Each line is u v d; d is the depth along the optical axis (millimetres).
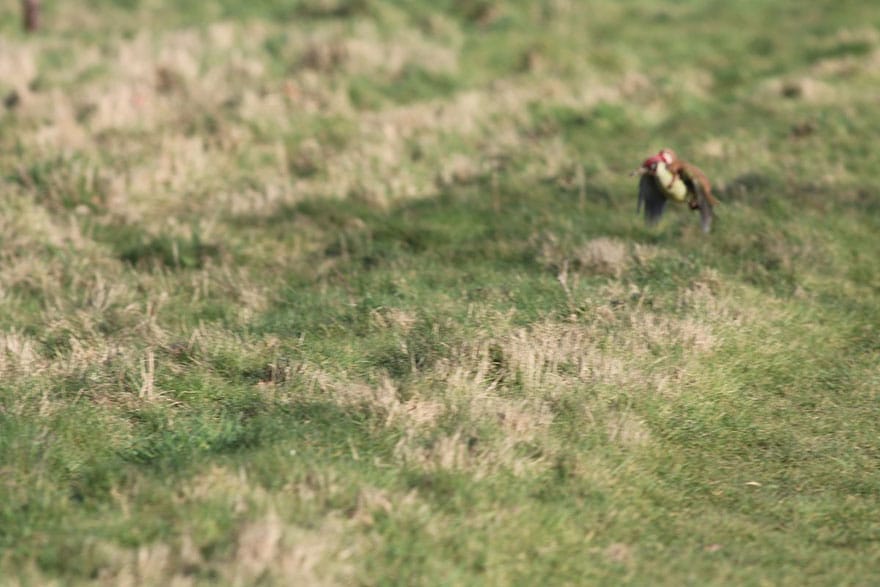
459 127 57719
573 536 24734
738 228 43406
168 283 40219
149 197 49312
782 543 25312
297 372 31344
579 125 59188
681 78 67938
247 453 26375
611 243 41594
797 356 34562
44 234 43969
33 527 23500
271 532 22125
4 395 29984
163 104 59625
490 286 38344
